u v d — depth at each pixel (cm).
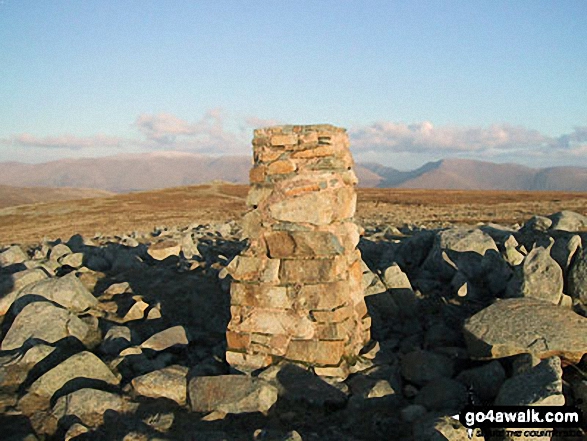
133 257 1299
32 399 590
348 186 673
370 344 687
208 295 979
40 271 1040
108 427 527
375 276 855
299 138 624
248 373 611
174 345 738
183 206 5541
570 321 572
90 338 800
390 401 544
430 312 813
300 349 599
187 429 516
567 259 760
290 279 611
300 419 531
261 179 634
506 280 855
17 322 768
